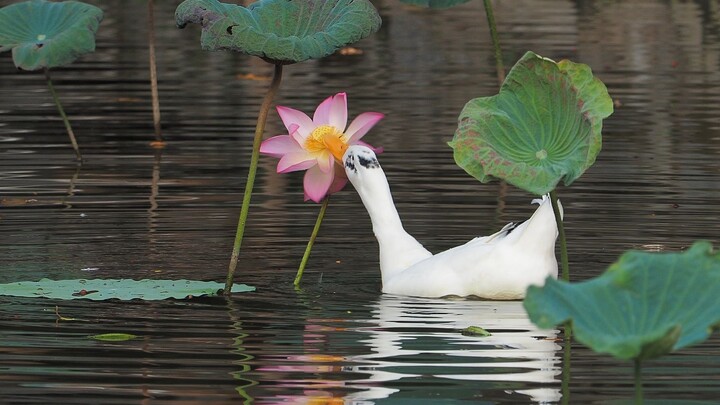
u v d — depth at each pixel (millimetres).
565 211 13242
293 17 10227
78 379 8047
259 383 7934
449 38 26547
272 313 9680
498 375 8094
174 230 12648
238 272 11070
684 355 8586
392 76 22406
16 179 15117
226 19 9680
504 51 24734
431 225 12789
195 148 17156
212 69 23516
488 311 9672
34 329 9211
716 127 18000
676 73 22688
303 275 10969
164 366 8312
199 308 9844
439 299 10078
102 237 12297
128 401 7609
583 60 23891
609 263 11227
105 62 24234
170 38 26703
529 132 8961
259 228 12750
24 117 19312
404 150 16547
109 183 14914
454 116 18797
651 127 18078
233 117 19172
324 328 9219
